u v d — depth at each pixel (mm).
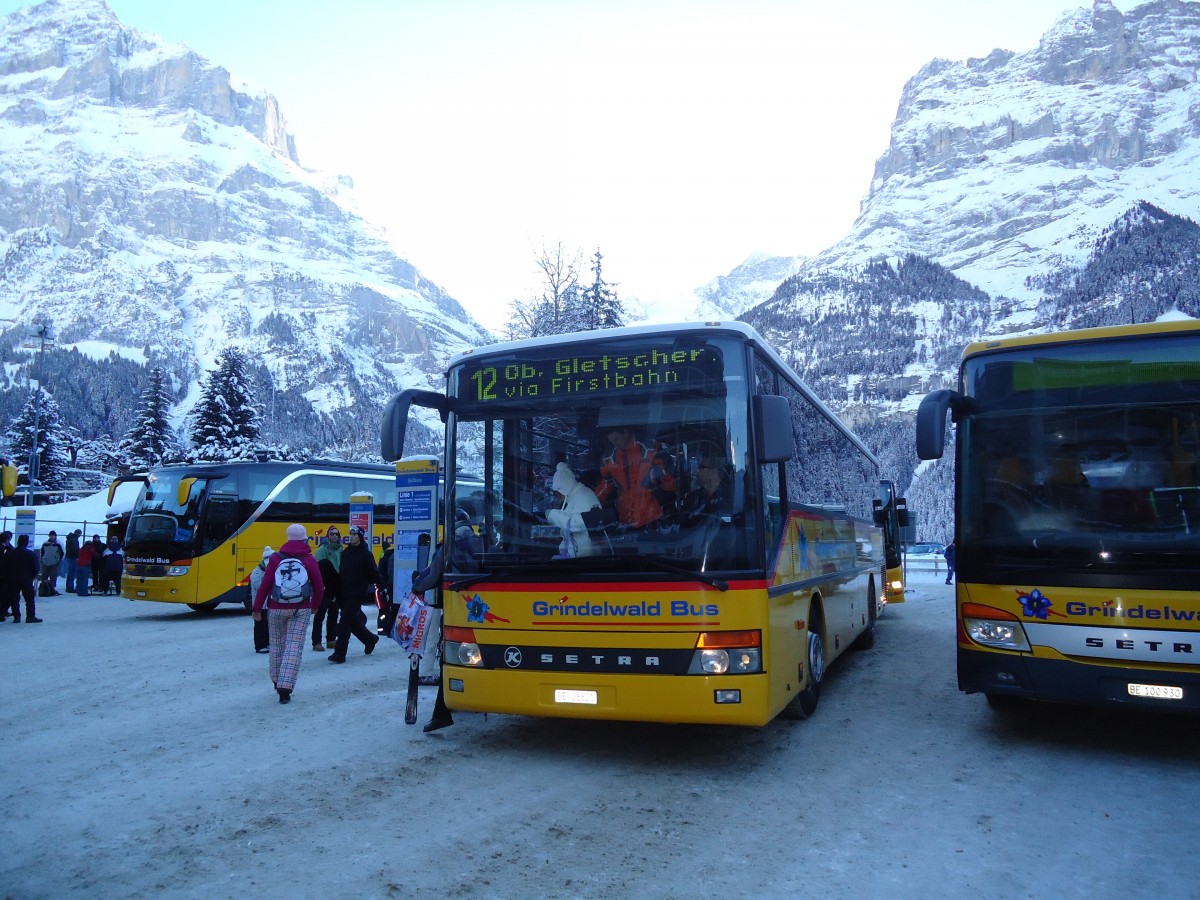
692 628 6242
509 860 4957
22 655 13273
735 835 5332
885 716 8555
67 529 38875
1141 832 5371
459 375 7328
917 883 4637
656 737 7734
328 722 8398
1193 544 6523
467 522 7070
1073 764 6848
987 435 7457
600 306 38250
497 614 6797
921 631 15984
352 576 12211
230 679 10891
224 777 6594
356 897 4477
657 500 6539
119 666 12094
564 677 6516
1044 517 7062
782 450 6383
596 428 6812
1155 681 6461
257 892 4539
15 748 7543
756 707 6156
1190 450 6750
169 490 19891
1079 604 6766
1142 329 7137
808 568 8383
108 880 4695
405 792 6195
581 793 6164
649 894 4512
